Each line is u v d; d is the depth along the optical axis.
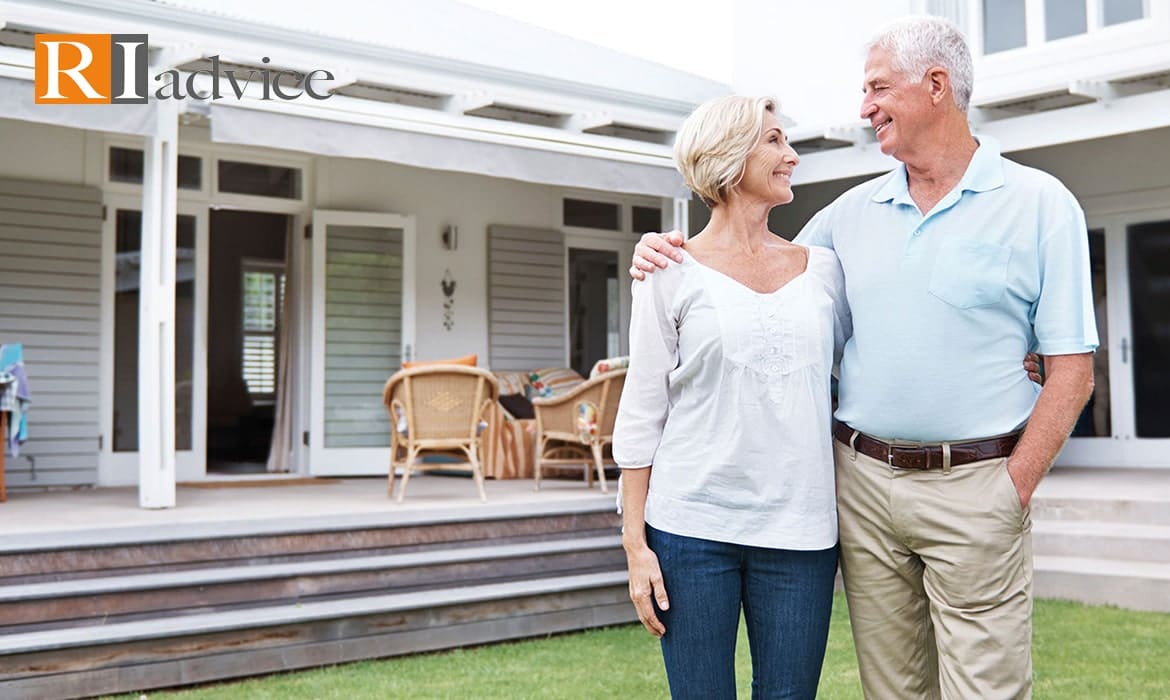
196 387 8.52
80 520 5.14
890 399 2.12
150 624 4.25
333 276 9.05
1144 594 5.36
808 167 8.16
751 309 2.03
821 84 9.01
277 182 9.01
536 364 10.13
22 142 7.85
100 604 4.29
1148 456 9.01
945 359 2.09
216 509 5.78
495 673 4.30
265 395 12.88
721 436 2.03
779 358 2.03
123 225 8.25
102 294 8.10
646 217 11.00
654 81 8.79
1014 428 2.09
